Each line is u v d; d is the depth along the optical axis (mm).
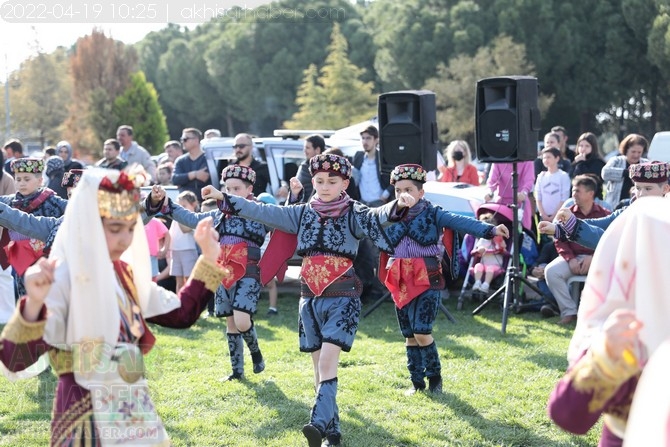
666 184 6367
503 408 6320
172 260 10398
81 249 3266
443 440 5711
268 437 5797
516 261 9305
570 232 5613
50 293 3266
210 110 60969
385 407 6383
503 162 9297
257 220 5715
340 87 41875
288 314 10359
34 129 54719
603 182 11195
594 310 3100
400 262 6582
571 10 38031
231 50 54031
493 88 9367
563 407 2881
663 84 37656
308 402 6555
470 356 7867
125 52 48344
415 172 6598
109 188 3318
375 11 52625
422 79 40375
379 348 8281
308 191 10242
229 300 7188
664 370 2252
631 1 36062
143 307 3666
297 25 52625
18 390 5520
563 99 38688
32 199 7359
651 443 2180
